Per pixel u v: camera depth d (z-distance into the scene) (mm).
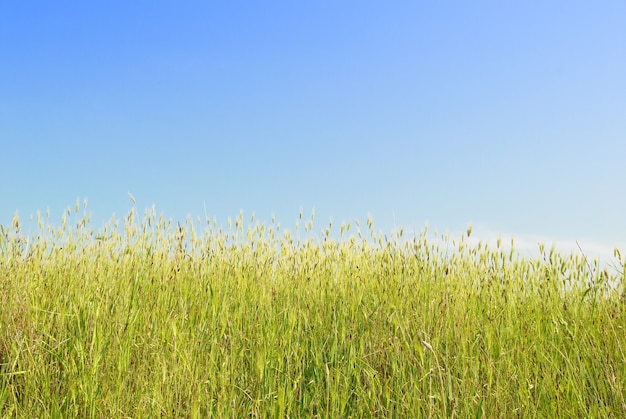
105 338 4203
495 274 5594
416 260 6070
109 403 3705
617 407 3816
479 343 4520
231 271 5852
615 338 4348
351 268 6168
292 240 6594
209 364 4180
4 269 5238
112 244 6047
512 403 3893
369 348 4625
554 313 4891
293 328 4852
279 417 3557
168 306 4973
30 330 4344
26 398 3781
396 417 3873
